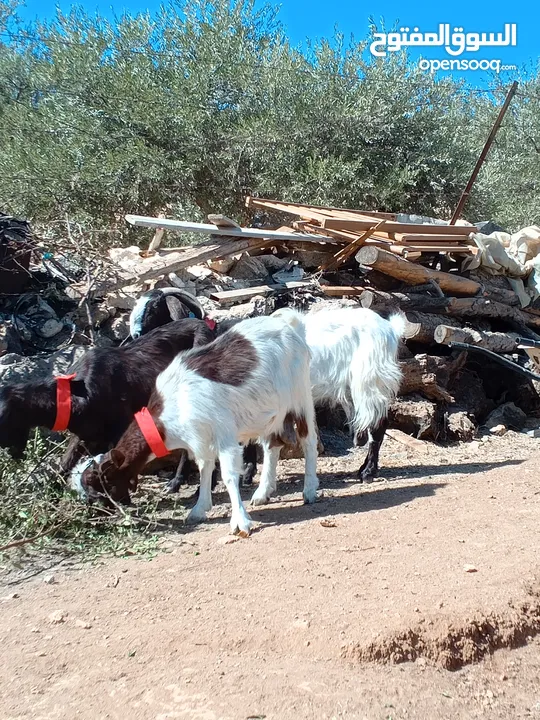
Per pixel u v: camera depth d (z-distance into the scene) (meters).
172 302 2.89
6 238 3.09
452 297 3.68
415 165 5.71
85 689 1.30
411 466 2.95
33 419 2.20
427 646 1.45
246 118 5.51
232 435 2.08
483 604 1.56
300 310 3.41
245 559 1.84
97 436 2.30
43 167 5.21
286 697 1.26
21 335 3.04
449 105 6.17
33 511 2.09
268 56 5.71
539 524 2.10
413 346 3.62
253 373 2.12
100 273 3.18
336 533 2.02
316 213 3.71
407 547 1.90
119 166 5.11
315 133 5.58
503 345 3.66
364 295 3.48
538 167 6.85
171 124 5.35
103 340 3.09
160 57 5.57
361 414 2.66
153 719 1.21
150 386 2.37
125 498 2.18
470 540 1.96
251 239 3.54
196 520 2.19
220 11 5.71
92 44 5.54
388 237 3.71
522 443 3.44
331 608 1.54
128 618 1.55
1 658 1.41
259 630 1.47
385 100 5.70
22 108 5.65
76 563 1.92
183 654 1.40
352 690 1.30
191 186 5.55
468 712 1.31
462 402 3.71
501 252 3.94
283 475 2.80
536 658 1.51
